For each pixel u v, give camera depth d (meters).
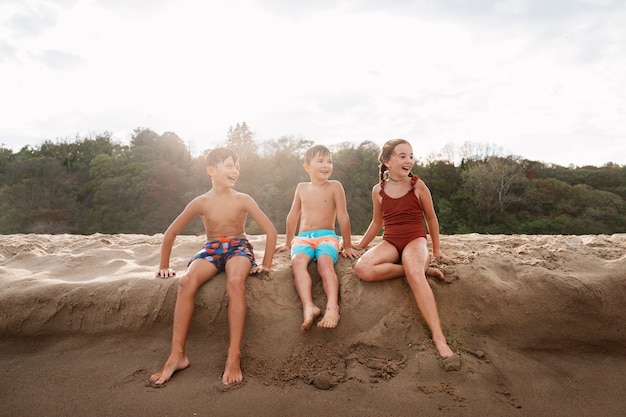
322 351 2.78
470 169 37.59
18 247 4.38
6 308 3.12
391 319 2.89
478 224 33.88
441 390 2.42
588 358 2.88
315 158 3.62
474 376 2.53
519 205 35.16
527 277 3.12
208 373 2.65
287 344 2.84
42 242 4.73
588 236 4.25
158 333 3.01
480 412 2.28
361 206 33.78
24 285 3.29
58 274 3.65
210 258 3.08
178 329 2.76
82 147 41.88
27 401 2.46
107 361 2.83
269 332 2.92
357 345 2.79
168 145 39.94
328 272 3.13
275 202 33.44
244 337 2.91
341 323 2.91
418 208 3.32
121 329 3.04
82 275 3.64
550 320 2.96
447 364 2.56
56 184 35.66
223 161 3.20
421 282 2.88
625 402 2.44
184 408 2.32
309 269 3.38
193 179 36.56
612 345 2.94
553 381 2.61
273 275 3.26
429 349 2.69
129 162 37.12
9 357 2.98
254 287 3.11
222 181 3.21
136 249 4.34
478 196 35.06
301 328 2.79
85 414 2.32
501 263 3.32
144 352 2.90
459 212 35.34
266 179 36.75
